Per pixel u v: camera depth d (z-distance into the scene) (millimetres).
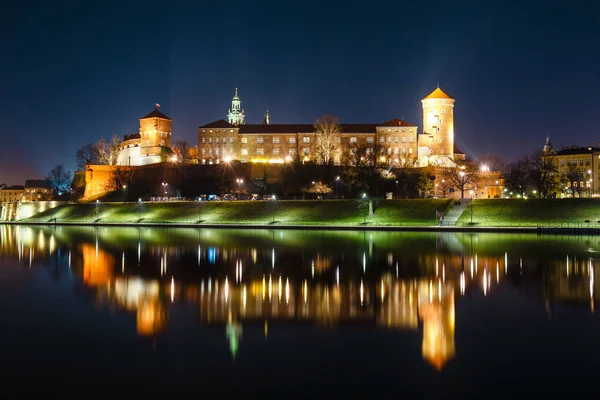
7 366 26469
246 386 23938
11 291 44375
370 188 161125
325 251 69875
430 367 26000
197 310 37156
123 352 28344
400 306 38031
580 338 30156
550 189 161125
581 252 67000
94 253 70812
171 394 23203
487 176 177000
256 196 169625
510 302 39125
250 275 51562
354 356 27531
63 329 32594
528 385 23891
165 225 127500
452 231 102188
